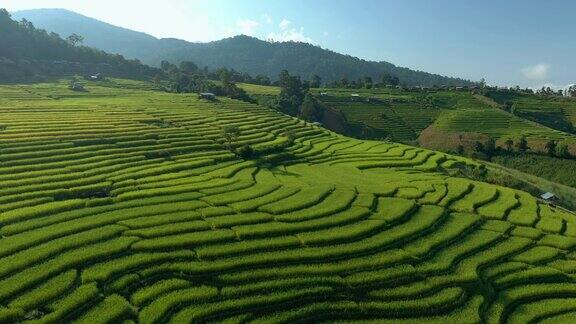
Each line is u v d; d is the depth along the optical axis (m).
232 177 86.25
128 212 65.06
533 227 74.88
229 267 53.81
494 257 63.94
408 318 50.91
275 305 49.53
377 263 58.34
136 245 55.94
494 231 71.69
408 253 61.56
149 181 79.62
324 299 51.69
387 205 76.25
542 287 58.84
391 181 90.62
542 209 83.31
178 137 107.56
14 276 48.19
